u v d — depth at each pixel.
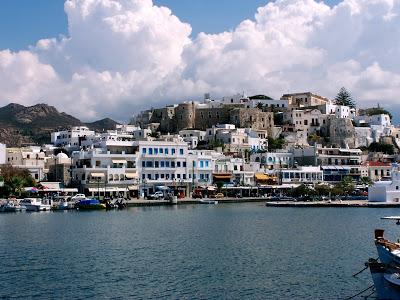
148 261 63.34
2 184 161.25
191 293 49.00
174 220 111.56
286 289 49.91
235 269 58.34
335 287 50.41
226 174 198.25
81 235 86.75
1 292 49.69
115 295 48.53
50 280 54.12
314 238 80.69
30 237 84.56
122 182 176.25
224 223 104.38
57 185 174.62
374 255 65.12
